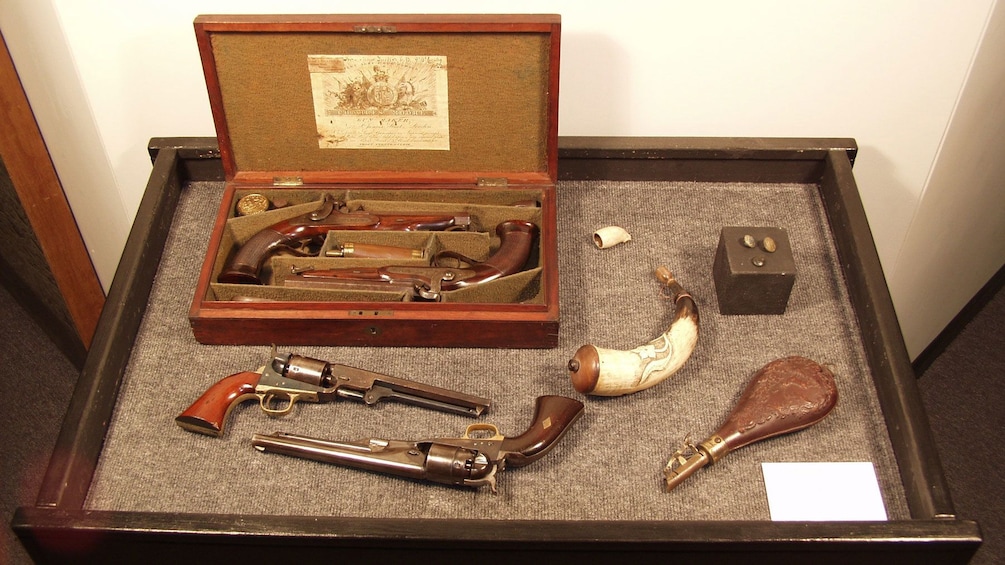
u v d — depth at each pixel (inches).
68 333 116.3
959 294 120.9
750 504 73.8
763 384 78.2
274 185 90.2
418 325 80.0
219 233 85.5
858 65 94.0
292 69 84.3
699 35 91.9
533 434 74.5
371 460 73.5
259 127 88.3
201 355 83.0
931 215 108.2
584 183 97.9
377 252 85.5
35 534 69.7
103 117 99.3
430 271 83.0
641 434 77.7
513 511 73.1
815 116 98.8
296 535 68.7
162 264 90.3
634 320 85.7
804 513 73.0
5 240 106.5
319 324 80.2
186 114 99.7
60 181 103.3
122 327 82.3
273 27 81.3
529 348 82.8
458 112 86.6
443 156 89.9
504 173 90.4
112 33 92.1
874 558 70.0
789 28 91.0
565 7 90.2
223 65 84.1
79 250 109.3
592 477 75.1
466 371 81.4
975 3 88.3
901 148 101.3
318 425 78.2
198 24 81.4
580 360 77.7
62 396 115.1
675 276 89.5
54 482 72.4
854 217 89.4
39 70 93.8
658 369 78.7
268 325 80.4
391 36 81.8
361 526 68.9
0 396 113.8
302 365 77.5
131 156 103.3
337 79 84.7
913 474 73.4
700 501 73.9
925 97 96.3
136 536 69.4
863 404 80.0
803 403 76.5
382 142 89.0
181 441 77.4
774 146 94.8
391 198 90.4
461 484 73.3
